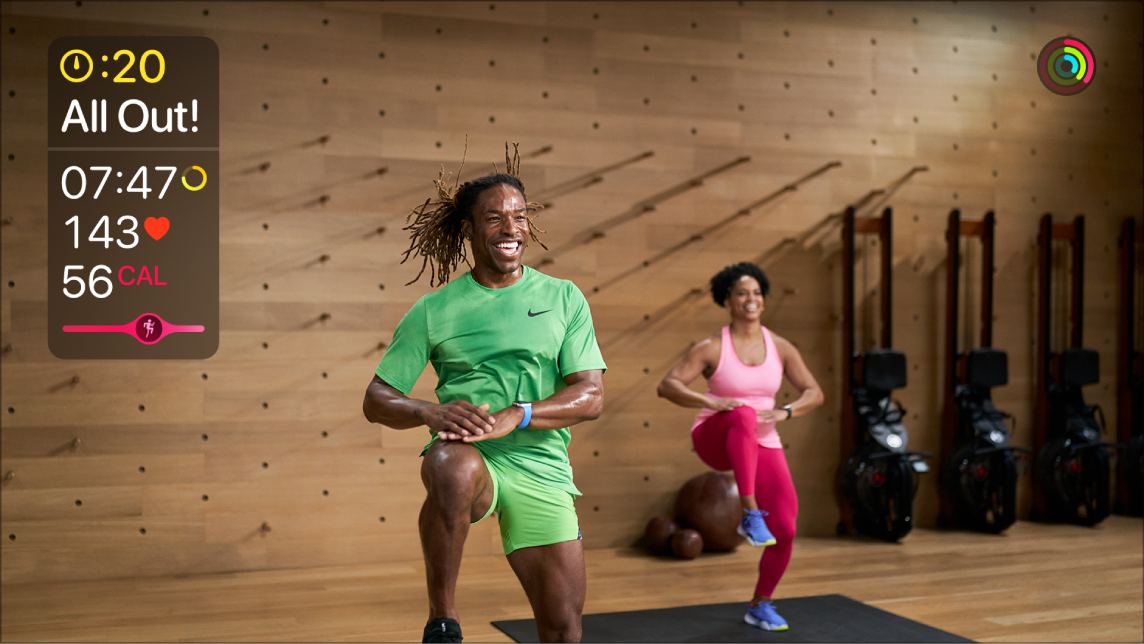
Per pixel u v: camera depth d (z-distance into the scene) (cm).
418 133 489
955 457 552
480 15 502
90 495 437
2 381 430
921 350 574
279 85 470
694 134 535
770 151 549
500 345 197
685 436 527
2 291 432
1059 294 610
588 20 520
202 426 453
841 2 567
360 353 476
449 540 171
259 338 462
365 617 362
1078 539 525
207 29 460
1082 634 333
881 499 519
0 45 435
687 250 531
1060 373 573
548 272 506
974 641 323
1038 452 588
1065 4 616
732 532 483
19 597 398
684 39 536
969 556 479
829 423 553
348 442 472
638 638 328
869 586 411
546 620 201
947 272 576
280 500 461
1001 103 598
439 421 177
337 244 475
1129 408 608
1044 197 605
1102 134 621
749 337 370
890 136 573
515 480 197
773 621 338
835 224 559
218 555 452
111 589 414
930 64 584
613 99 521
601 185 518
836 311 557
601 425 512
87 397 439
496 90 503
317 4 477
